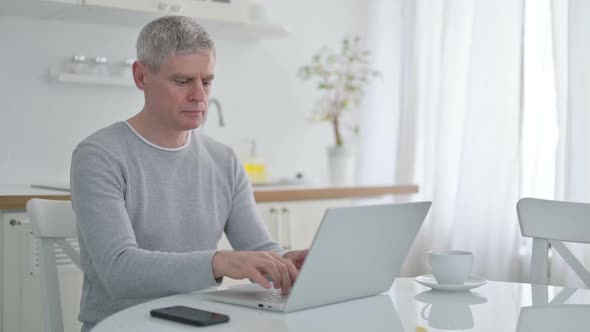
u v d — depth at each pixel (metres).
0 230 2.25
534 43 2.91
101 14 2.85
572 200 2.62
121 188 1.56
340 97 3.68
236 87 3.47
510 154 2.93
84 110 3.05
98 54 3.07
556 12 2.72
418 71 3.40
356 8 3.84
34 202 1.61
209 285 1.29
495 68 2.97
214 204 1.74
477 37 3.01
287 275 1.24
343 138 3.83
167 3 2.84
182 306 1.12
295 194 2.89
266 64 3.57
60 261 2.34
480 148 3.00
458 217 3.05
